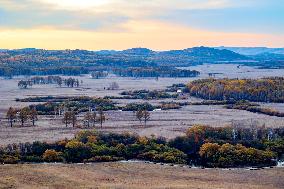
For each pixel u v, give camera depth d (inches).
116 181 6879.9
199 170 7632.9
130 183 6791.3
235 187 6688.0
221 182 6943.9
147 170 7549.2
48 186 6550.2
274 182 6983.3
